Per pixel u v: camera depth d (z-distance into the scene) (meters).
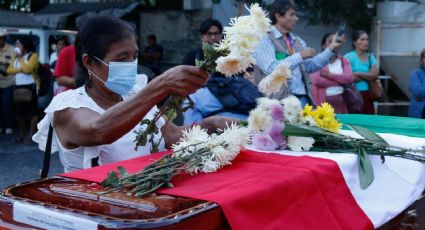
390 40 8.00
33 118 8.81
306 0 7.81
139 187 1.53
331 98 5.95
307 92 4.45
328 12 7.88
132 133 2.17
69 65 6.02
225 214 1.39
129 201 1.46
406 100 8.35
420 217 2.26
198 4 8.89
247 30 1.73
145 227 1.27
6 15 11.20
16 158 7.53
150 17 9.27
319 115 2.28
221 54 1.77
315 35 8.22
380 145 2.11
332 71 5.98
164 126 2.17
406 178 2.15
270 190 1.54
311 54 4.14
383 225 1.98
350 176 1.91
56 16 11.44
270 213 1.52
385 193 2.06
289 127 2.09
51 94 9.46
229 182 1.60
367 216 1.86
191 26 8.82
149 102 1.83
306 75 4.45
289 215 1.57
